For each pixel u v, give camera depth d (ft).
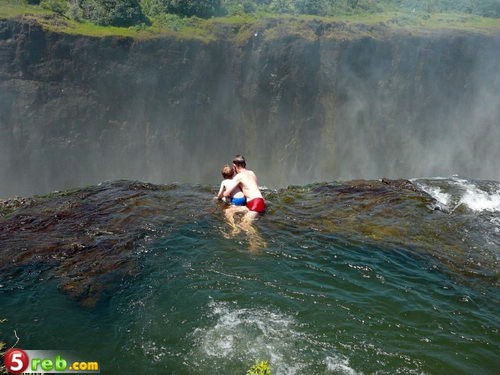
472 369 11.98
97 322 14.02
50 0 79.20
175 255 18.15
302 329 13.52
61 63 67.77
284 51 83.10
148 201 24.20
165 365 12.21
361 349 12.67
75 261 17.65
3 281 16.16
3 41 63.77
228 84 83.71
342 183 28.04
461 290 16.07
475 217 22.81
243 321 13.89
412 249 19.16
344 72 88.89
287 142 89.04
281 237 19.95
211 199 24.70
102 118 73.00
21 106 66.28
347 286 16.06
